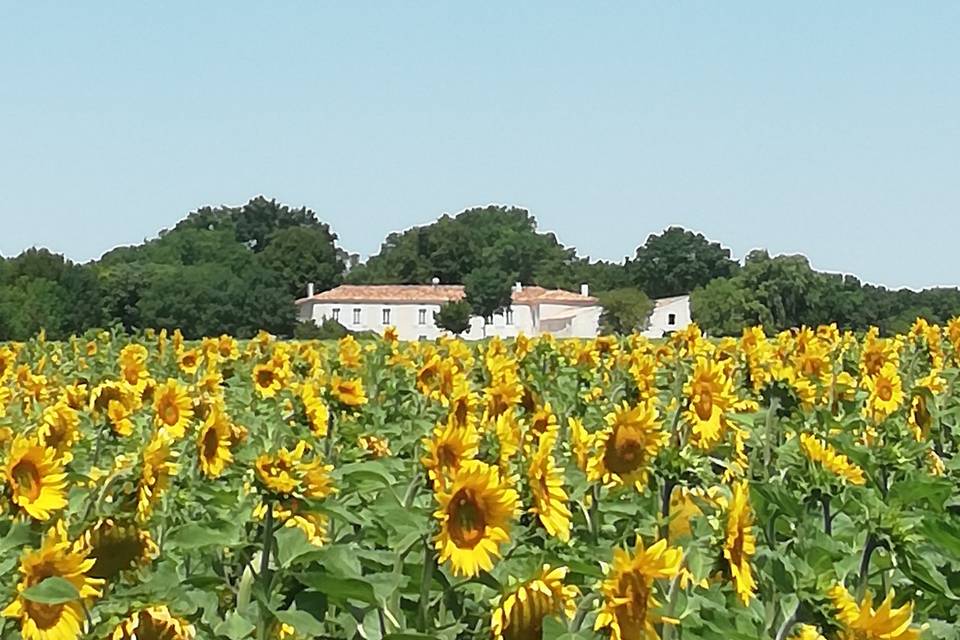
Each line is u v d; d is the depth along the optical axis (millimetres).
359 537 13281
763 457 19344
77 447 17656
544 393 25938
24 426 16719
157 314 166125
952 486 15766
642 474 13633
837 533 14719
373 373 28141
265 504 11023
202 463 15133
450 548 9945
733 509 10383
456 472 10219
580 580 10539
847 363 33250
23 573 9578
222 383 33156
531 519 11781
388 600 10477
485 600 10414
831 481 14359
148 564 11039
